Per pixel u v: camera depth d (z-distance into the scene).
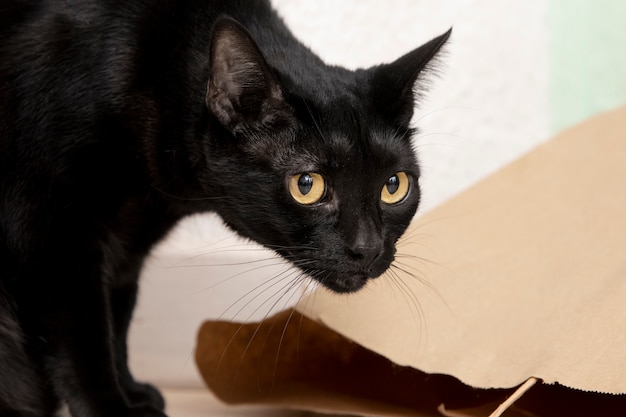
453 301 0.73
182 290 0.92
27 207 0.68
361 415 0.75
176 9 0.71
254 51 0.65
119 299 0.75
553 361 0.64
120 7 0.69
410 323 0.71
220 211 0.70
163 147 0.70
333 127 0.67
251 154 0.67
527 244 0.76
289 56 0.71
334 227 0.67
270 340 0.75
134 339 0.91
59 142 0.68
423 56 0.69
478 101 1.03
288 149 0.67
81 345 0.69
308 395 0.74
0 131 0.68
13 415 0.70
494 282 0.73
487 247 0.77
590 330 0.65
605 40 1.06
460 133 1.03
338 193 0.67
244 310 0.93
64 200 0.68
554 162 0.82
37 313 0.69
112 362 0.70
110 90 0.68
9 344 0.69
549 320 0.68
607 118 0.85
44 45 0.68
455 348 0.69
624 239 0.73
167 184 0.71
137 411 0.69
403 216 0.70
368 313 0.72
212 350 0.75
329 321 0.72
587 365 0.62
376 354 0.74
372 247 0.67
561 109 1.07
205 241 0.93
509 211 0.79
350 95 0.68
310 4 0.97
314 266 0.68
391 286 0.74
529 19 1.03
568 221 0.76
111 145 0.69
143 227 0.73
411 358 0.69
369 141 0.67
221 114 0.67
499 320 0.70
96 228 0.69
